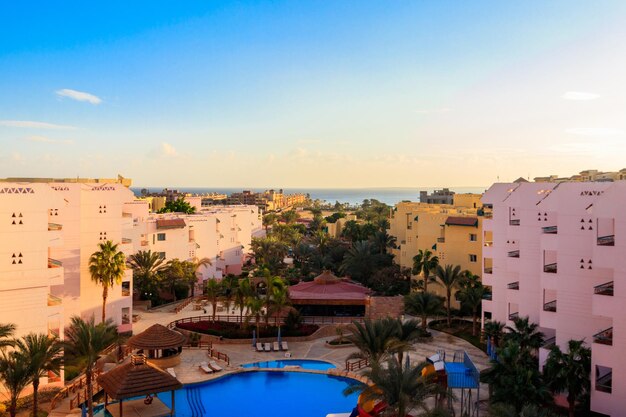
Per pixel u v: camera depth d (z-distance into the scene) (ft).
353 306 220.43
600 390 110.01
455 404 122.72
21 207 124.88
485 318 176.24
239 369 151.02
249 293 186.91
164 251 266.16
